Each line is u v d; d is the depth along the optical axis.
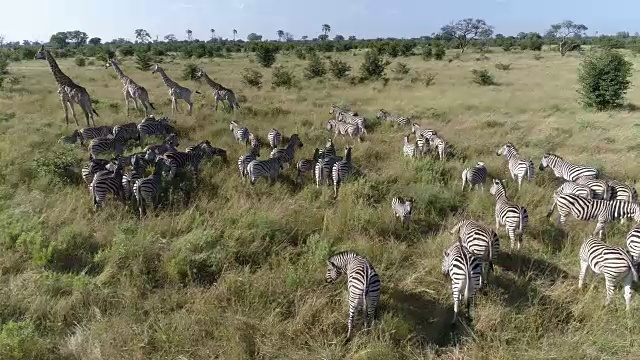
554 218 10.34
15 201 9.96
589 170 11.53
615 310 6.86
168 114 20.09
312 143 16.44
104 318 6.50
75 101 17.22
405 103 24.09
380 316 6.92
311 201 11.04
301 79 33.78
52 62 16.98
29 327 5.91
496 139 16.47
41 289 6.91
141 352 5.93
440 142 14.23
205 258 7.83
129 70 39.62
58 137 15.82
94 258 7.93
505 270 8.23
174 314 6.66
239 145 15.90
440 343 6.54
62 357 5.88
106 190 10.12
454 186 11.73
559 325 6.57
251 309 6.80
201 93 25.58
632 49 58.56
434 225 10.02
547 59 52.09
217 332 6.29
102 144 14.07
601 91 21.50
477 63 47.34
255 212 9.74
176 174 12.30
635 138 16.05
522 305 7.02
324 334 6.44
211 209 10.20
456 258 6.73
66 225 9.06
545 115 20.62
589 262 7.26
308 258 8.05
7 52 58.22
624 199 10.14
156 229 9.07
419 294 7.50
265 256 8.38
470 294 6.54
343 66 34.38
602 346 6.05
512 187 12.13
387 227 9.48
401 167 13.21
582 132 17.16
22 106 20.50
